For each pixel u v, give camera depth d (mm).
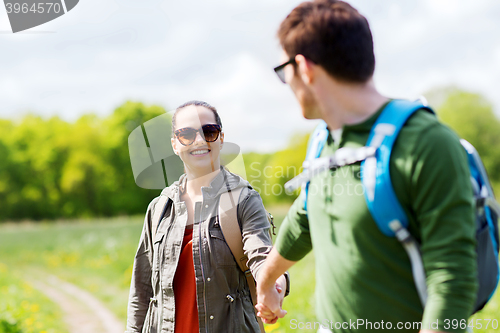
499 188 43875
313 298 5254
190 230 2062
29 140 56406
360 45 1274
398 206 1190
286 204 14820
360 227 1247
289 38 1335
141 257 2191
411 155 1165
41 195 52594
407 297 1246
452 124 54000
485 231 1277
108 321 6426
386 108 1260
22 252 16219
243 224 2008
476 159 1330
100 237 17766
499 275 1340
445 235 1133
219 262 1971
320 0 1344
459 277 1115
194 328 1960
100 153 54688
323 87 1315
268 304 1750
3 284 9070
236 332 1947
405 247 1198
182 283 2010
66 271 11500
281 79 1427
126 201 52750
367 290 1283
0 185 51969
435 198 1143
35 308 6504
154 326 2064
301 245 1579
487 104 55625
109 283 9172
